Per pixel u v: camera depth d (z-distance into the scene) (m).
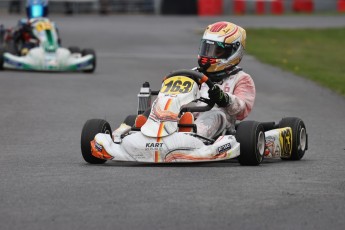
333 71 76.94
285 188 25.55
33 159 32.94
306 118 48.44
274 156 32.19
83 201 23.44
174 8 160.00
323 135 41.88
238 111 32.16
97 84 62.62
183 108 30.83
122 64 77.69
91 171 28.75
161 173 28.05
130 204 23.03
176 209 22.45
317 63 84.31
